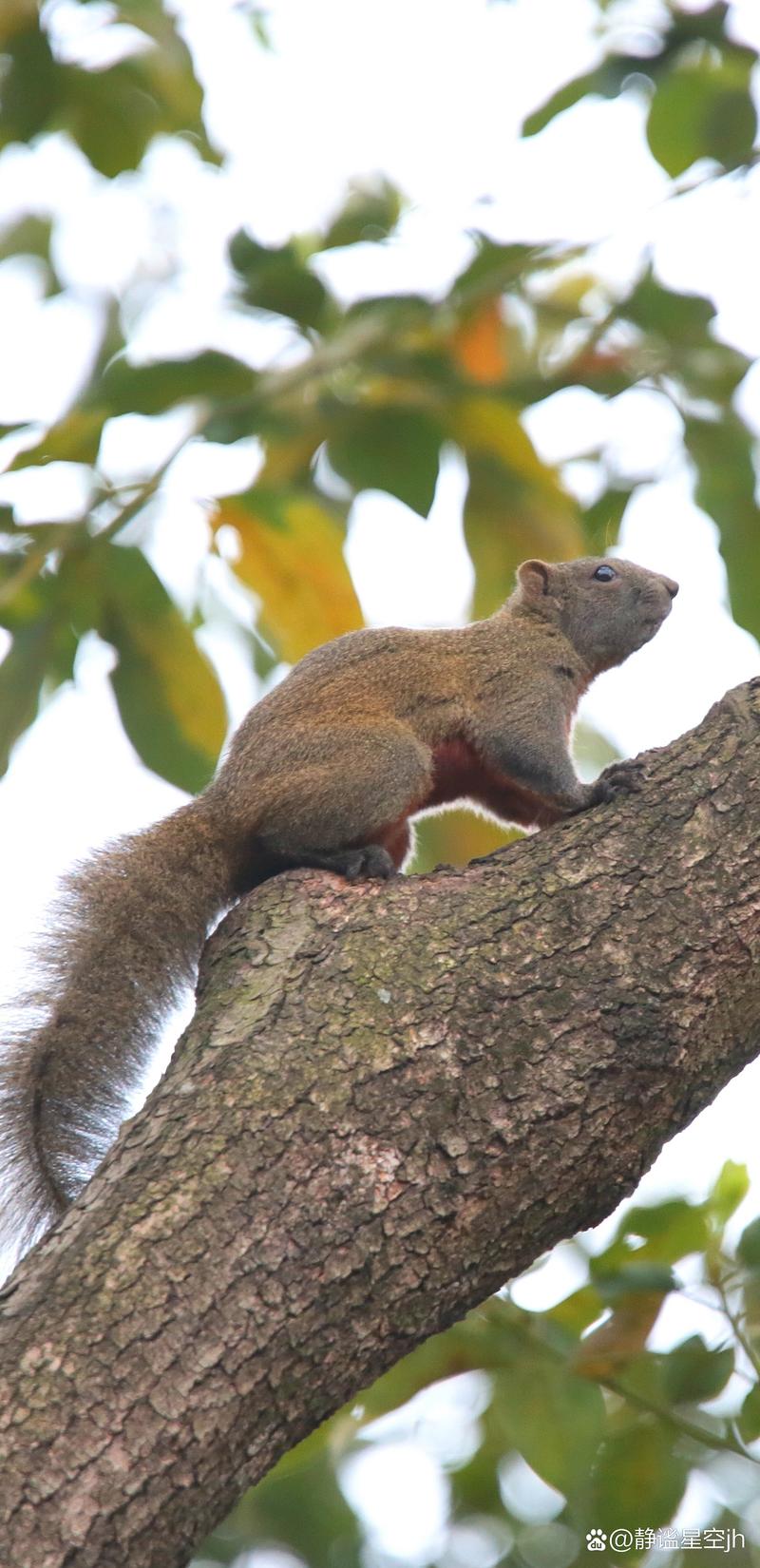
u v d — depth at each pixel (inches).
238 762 461.7
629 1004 315.0
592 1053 308.7
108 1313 264.7
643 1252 429.4
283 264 537.6
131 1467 250.1
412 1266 284.0
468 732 497.4
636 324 564.1
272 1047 307.7
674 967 321.4
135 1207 280.2
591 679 557.6
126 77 604.4
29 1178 362.3
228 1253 274.7
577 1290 434.0
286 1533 563.2
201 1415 258.1
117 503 514.9
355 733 459.5
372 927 334.6
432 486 546.0
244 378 522.0
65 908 410.0
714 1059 319.6
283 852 442.9
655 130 574.6
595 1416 406.3
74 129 611.5
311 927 342.6
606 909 330.3
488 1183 294.0
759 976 326.3
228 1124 293.0
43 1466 246.5
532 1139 299.0
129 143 613.6
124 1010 396.2
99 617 511.5
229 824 444.5
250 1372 265.0
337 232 578.6
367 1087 299.9
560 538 567.5
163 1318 265.4
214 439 511.5
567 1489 401.1
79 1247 276.7
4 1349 261.3
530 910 331.9
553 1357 418.9
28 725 498.6
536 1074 305.1
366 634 505.0
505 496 562.9
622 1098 306.5
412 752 462.0
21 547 510.6
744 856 338.0
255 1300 270.7
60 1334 261.7
